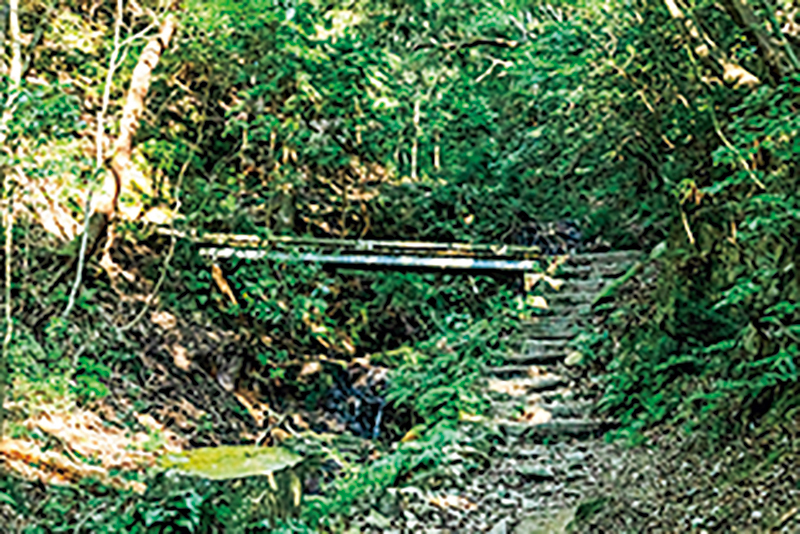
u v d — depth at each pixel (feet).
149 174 26.66
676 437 18.54
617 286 28.30
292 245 27.61
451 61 39.88
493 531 16.78
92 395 17.17
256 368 26.81
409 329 32.01
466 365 26.17
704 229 21.33
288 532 14.75
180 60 27.68
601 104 29.09
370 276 31.96
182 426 20.95
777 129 14.14
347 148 35.42
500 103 41.96
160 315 25.04
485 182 40.19
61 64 24.70
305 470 18.38
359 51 31.09
